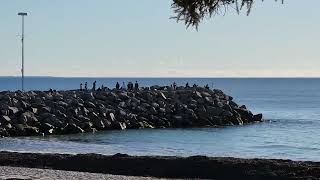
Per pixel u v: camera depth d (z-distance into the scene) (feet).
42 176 102.12
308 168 108.78
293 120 322.34
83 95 265.75
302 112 408.67
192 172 111.96
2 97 244.22
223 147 191.62
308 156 170.91
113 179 100.53
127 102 267.39
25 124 219.61
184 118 265.75
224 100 298.15
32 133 214.28
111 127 240.32
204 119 268.82
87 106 252.01
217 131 246.68
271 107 479.00
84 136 214.90
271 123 296.71
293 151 183.52
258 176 106.01
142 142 200.03
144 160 119.65
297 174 105.40
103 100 267.18
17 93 262.88
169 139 212.02
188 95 288.51
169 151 175.11
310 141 215.31
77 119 234.58
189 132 239.30
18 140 196.95
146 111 262.26
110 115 245.24
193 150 179.93
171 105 272.92
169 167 114.73
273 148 191.31
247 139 219.20
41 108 239.09
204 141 208.33
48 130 218.38
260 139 220.23
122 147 183.62
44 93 265.13
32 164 122.52
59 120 228.22
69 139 203.92
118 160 120.57
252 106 494.18
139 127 248.32
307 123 302.04
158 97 280.51
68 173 106.83
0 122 218.59
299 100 629.92
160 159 119.14
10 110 229.66
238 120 281.54
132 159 120.67
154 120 257.75
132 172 114.11
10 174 104.17
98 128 235.61
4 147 176.04
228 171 110.11
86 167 118.93
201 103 285.02
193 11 52.75
